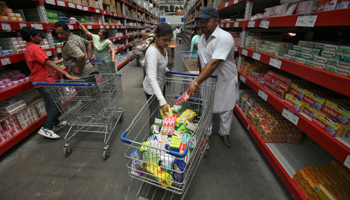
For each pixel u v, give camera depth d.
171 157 1.06
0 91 1.94
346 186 1.23
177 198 1.53
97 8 4.75
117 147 2.22
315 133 1.22
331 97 1.30
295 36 2.40
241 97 2.79
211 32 1.66
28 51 2.03
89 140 2.35
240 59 2.82
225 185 1.67
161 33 1.44
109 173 1.81
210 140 2.33
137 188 1.64
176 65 6.69
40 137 2.40
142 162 1.19
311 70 1.24
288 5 1.64
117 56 6.08
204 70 1.47
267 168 1.88
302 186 1.36
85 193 1.59
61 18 3.23
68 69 2.58
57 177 1.76
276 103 1.74
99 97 1.95
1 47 2.15
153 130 1.48
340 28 1.75
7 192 1.61
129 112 3.12
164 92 1.95
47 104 2.27
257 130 2.13
